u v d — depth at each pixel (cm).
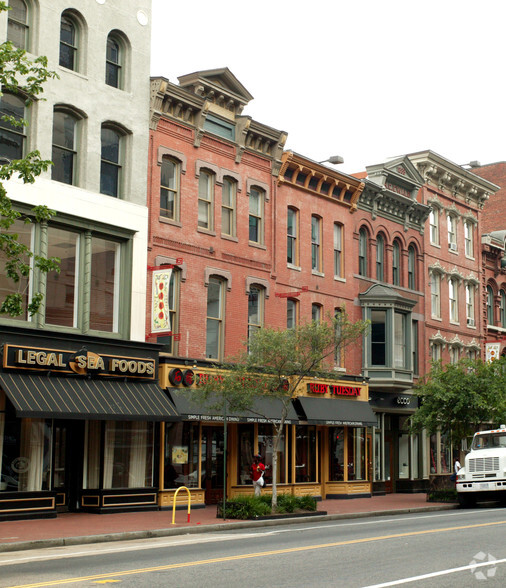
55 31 2528
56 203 2461
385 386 3756
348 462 3566
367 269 3916
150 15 2878
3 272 2331
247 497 2388
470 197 4834
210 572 1230
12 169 1694
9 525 2069
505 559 1341
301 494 3256
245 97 3275
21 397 2183
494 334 4975
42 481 2331
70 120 2586
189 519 2177
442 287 4478
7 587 1101
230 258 3125
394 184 4125
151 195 2817
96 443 2522
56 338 2369
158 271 2683
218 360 3022
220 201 3111
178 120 2944
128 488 2544
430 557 1374
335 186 3722
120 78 2773
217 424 2975
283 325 3353
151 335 2722
